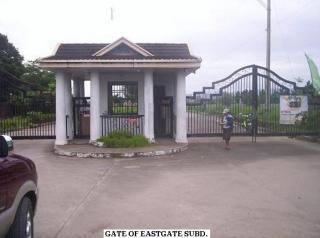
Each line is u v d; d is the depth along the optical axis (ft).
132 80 60.95
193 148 55.88
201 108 84.33
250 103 65.57
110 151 49.55
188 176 36.88
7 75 67.51
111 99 60.95
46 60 53.93
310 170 39.58
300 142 62.64
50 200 28.81
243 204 27.20
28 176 18.66
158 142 57.98
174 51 58.59
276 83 64.80
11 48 138.21
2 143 16.57
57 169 41.19
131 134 56.80
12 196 16.60
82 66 54.24
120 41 55.98
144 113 58.80
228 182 34.19
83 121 64.39
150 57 55.06
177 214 25.00
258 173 38.11
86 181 35.29
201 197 29.17
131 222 23.53
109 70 57.47
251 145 59.00
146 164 43.80
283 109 65.00
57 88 57.16
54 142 64.34
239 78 64.23
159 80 63.72
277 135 64.08
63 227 22.80
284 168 40.70
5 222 15.90
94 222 23.65
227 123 54.60
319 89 65.57
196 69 57.62
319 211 25.45
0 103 69.62
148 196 29.71
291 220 23.63
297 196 29.30
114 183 34.35
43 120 94.73
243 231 21.77
